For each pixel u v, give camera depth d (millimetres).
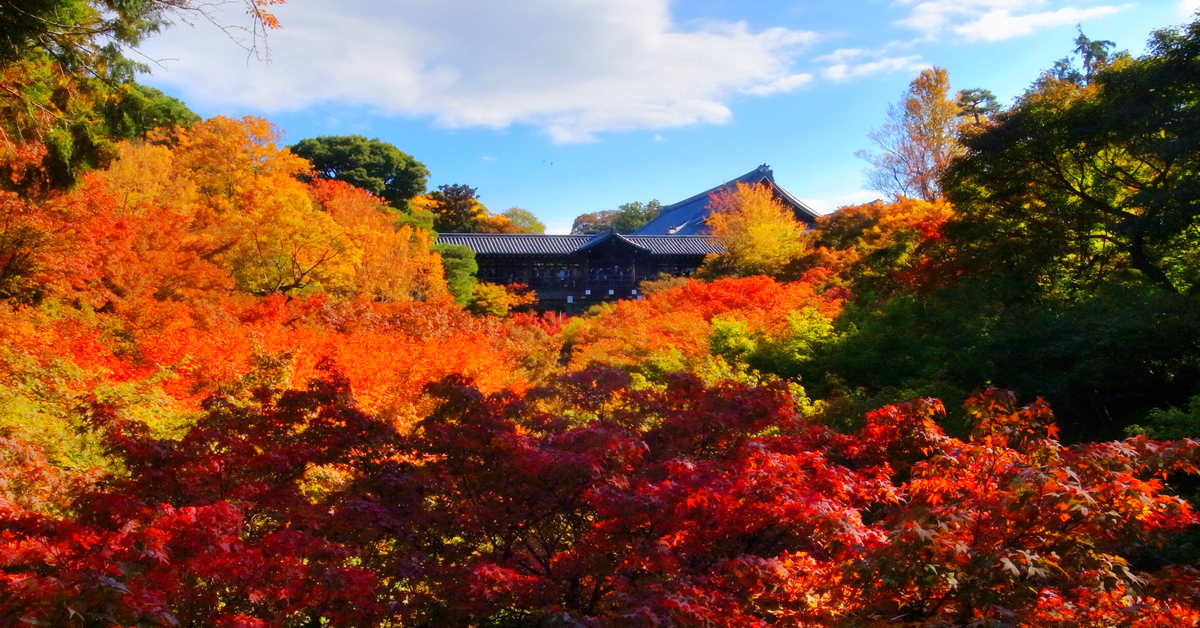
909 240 19859
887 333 14023
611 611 3795
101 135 11125
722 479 4191
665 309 23016
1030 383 10500
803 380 14359
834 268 24547
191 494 4133
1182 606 3555
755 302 20531
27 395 8672
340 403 5012
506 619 4016
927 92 35719
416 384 11688
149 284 15312
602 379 5766
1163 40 12695
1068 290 14250
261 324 15977
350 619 3496
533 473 4145
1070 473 3543
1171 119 12328
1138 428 8445
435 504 4711
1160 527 3846
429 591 4027
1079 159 14133
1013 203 15328
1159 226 11953
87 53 9836
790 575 4066
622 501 3900
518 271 43562
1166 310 9969
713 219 39812
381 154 46406
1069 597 3600
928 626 3258
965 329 12523
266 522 4312
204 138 26781
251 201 23328
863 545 3781
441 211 56156
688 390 5707
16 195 11781
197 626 3232
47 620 2562
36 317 11828
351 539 4117
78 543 3375
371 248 26125
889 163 37625
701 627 3459
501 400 5234
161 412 9125
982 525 3654
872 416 5434
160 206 19547
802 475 4414
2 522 3479
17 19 8336
